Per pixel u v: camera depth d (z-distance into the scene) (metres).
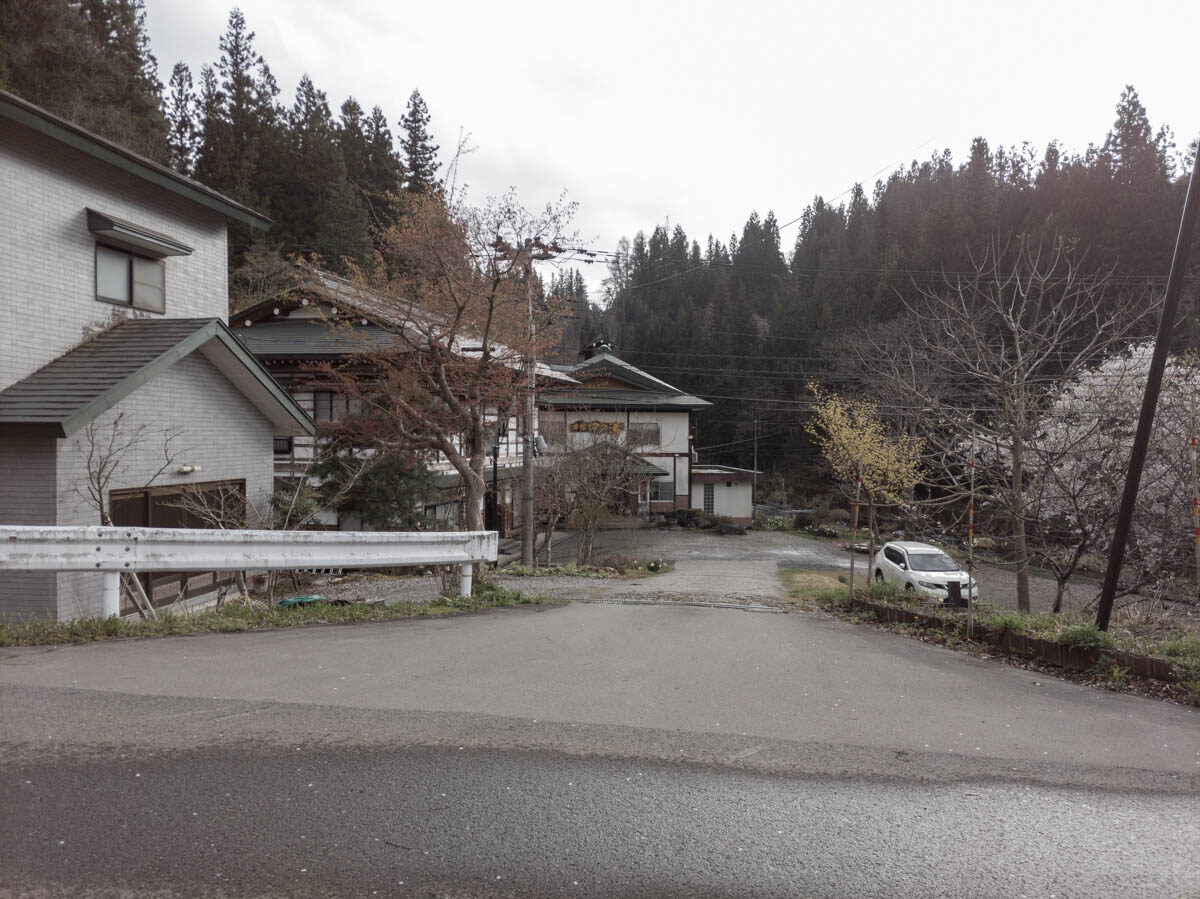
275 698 5.11
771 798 3.93
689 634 8.58
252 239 34.50
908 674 7.05
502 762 4.22
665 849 3.35
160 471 10.62
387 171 40.34
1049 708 6.01
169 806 3.49
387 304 14.62
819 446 49.41
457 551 10.10
